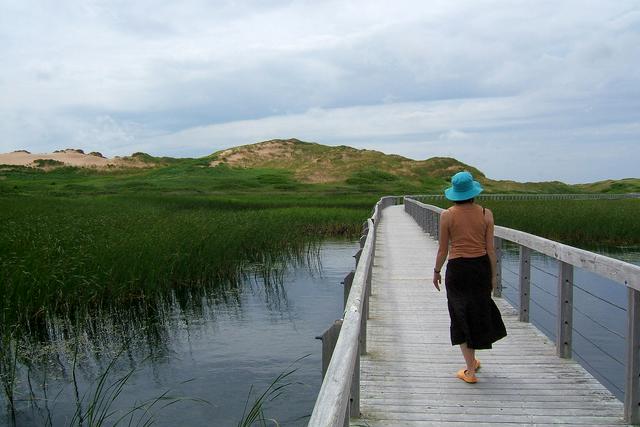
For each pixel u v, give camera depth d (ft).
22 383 28.12
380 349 21.26
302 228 96.12
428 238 61.82
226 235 62.18
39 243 48.70
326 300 47.01
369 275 26.78
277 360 31.89
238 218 85.25
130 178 428.97
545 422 14.66
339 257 71.41
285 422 23.86
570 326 19.74
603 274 15.60
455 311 17.21
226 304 45.60
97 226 63.77
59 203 122.31
